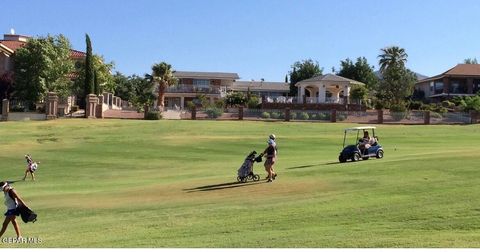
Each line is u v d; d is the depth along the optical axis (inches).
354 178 825.5
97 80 3284.9
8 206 563.2
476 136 2031.3
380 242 463.2
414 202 624.1
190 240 508.1
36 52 2866.6
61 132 2062.0
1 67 2960.1
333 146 1708.9
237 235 520.4
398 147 1585.9
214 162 1366.9
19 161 1438.2
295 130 2234.3
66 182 1091.3
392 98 3860.7
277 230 535.5
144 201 755.4
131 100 4335.6
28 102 2861.7
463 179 755.4
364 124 2554.1
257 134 2079.2
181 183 912.9
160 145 1727.4
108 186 987.9
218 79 4362.7
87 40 2881.4
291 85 5049.2
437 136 2033.7
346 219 565.6
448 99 3690.9
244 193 764.6
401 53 4138.8
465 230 503.2
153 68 3472.0
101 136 1958.7
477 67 3944.4
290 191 754.8
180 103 4116.6
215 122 2448.3
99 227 597.0
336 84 3506.4
